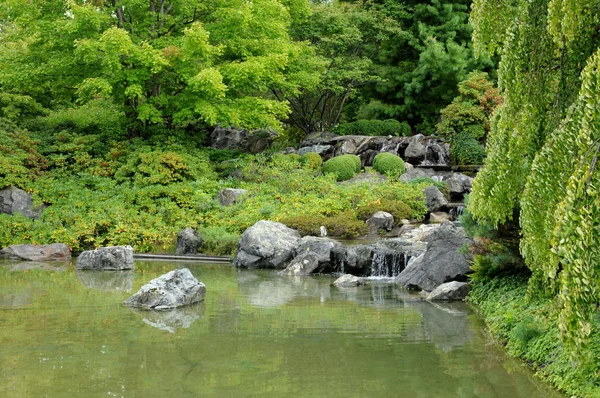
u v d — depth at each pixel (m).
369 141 24.66
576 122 4.29
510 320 7.59
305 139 26.11
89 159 19.75
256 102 19.97
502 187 5.22
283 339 7.68
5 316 8.91
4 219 16.66
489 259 10.07
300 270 13.30
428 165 22.98
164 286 9.84
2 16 19.84
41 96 24.62
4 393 5.66
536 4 5.42
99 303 9.91
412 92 28.38
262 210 16.75
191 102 19.45
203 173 19.50
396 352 7.07
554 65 5.36
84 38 18.19
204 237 15.82
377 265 13.18
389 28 26.95
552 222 4.29
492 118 5.65
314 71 24.28
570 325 3.69
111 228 16.67
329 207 17.52
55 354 6.95
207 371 6.34
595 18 5.05
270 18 20.44
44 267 14.16
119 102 21.00
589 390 5.20
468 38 28.58
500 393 5.63
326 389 5.79
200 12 20.55
